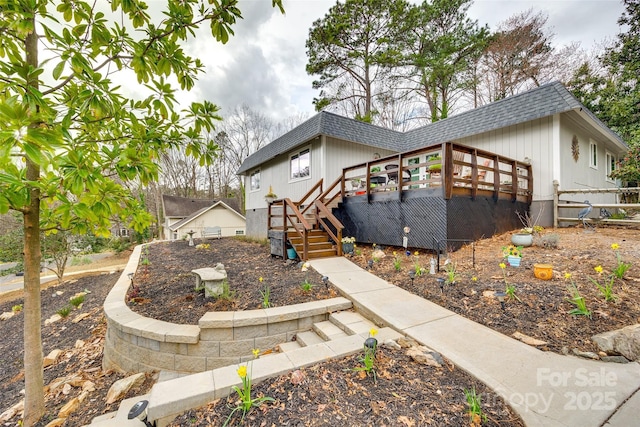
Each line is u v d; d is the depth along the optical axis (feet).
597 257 13.98
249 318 10.70
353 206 25.04
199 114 8.93
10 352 14.87
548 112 22.03
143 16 7.84
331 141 28.99
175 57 8.02
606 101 45.80
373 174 23.82
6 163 4.83
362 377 7.04
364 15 45.47
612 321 8.90
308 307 11.95
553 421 5.65
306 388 6.61
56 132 5.55
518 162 23.90
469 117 28.73
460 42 47.65
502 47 51.55
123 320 11.34
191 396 6.25
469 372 7.24
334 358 7.94
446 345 8.59
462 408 5.99
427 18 47.16
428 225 18.88
